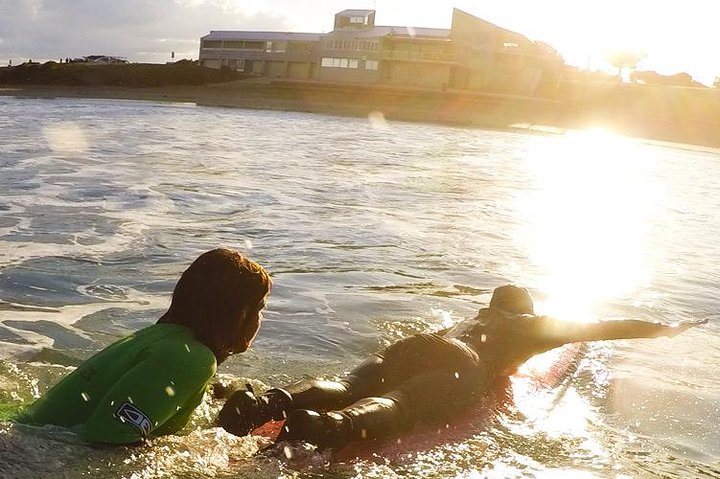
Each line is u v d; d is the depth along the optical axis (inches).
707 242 541.0
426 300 313.7
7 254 337.7
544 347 228.2
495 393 217.0
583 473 172.4
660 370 251.3
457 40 3366.1
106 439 142.9
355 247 408.5
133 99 2874.0
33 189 526.3
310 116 2362.2
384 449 173.3
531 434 192.5
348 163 910.4
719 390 234.7
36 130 1085.8
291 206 534.9
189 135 1207.6
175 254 358.9
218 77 3521.2
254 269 161.0
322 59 3759.8
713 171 1393.9
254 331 163.6
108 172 649.6
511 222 547.2
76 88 3174.2
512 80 3292.3
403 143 1395.2
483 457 176.1
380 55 3538.4
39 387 193.5
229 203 527.5
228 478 148.6
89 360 156.6
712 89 2903.5
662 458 184.5
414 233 465.1
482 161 1119.0
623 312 323.3
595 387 232.1
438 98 3043.8
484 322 233.5
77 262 332.2
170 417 151.1
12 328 242.5
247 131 1434.5
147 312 268.5
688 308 338.3
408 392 185.3
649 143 2324.1
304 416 161.8
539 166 1128.2
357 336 261.4
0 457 136.2
